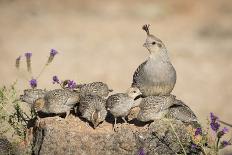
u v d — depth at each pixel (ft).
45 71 143.23
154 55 64.95
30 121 62.08
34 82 62.85
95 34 193.77
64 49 171.53
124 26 206.49
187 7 226.38
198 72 156.15
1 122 62.59
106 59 162.09
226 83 146.61
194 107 125.80
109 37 190.70
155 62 64.85
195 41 191.72
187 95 135.23
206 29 206.69
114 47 178.19
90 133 56.59
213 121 54.65
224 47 186.19
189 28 208.54
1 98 62.75
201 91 138.51
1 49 167.94
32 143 60.39
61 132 56.65
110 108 57.47
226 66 163.84
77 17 215.72
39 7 223.51
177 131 57.57
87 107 58.29
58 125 57.82
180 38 193.98
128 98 57.52
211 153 55.88
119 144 56.44
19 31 192.85
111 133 56.70
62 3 230.89
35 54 163.32
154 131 57.16
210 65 163.43
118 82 138.82
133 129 57.41
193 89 140.05
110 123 59.57
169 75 65.21
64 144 56.34
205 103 129.39
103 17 217.97
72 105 59.77
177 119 59.26
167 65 65.16
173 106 59.98
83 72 146.30
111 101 57.52
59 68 148.15
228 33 203.31
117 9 227.61
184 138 57.52
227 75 155.02
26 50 168.35
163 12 223.92
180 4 226.58
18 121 62.49
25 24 202.08
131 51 175.11
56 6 227.20
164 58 65.05
